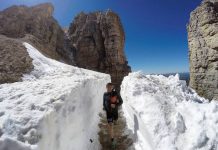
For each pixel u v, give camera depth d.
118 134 9.06
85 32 51.59
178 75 11.20
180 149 5.14
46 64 21.98
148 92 8.91
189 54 42.97
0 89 7.75
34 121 4.54
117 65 48.59
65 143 5.50
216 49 34.12
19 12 41.41
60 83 8.53
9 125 4.27
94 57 49.94
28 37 34.88
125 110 11.76
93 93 10.75
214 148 4.93
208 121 5.68
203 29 37.09
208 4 37.16
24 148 3.72
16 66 17.73
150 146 5.96
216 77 34.09
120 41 52.09
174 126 5.89
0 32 36.34
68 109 6.26
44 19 45.84
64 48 49.22
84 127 7.58
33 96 6.38
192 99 9.02
